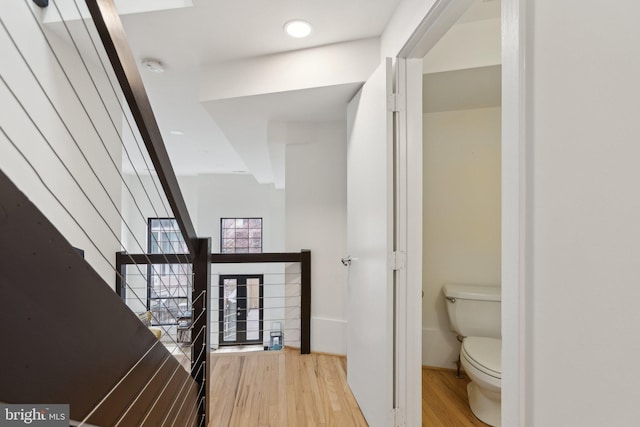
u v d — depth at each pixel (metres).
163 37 1.66
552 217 0.58
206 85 1.96
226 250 6.80
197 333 1.54
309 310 2.60
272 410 1.74
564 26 0.55
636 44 0.44
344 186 2.61
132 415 0.88
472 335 1.99
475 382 1.59
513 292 0.67
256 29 1.60
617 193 0.46
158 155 1.02
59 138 1.62
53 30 1.55
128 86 0.84
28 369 0.56
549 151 0.59
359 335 1.78
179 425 1.25
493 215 2.17
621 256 0.46
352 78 1.72
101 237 2.03
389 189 1.39
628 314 0.45
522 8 0.65
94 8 0.70
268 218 6.82
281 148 2.91
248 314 6.45
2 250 0.52
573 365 0.53
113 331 0.78
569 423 0.54
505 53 0.71
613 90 0.47
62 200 1.65
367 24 1.57
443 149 2.22
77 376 0.66
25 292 0.55
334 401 1.83
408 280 1.40
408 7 1.30
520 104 0.65
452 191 2.22
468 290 2.05
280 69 1.84
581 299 0.52
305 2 1.40
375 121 1.52
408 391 1.39
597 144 0.49
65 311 0.63
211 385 2.02
